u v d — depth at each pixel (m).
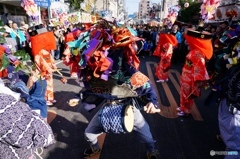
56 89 5.80
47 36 3.36
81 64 2.05
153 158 2.64
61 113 4.23
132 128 2.20
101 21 2.10
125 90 2.15
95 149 2.80
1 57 1.99
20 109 1.35
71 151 3.02
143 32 13.16
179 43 10.03
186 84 3.98
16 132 1.30
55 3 12.55
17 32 7.12
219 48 3.37
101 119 2.23
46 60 3.53
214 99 2.54
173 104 4.86
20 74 2.78
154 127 3.76
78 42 2.14
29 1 4.21
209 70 3.64
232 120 2.14
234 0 8.50
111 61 1.99
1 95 1.33
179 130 3.67
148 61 11.04
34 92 2.98
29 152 1.49
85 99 2.36
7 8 16.14
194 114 4.33
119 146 3.14
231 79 2.16
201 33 3.48
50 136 1.51
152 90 2.12
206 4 3.84
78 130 3.59
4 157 1.39
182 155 2.98
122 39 1.94
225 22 6.34
